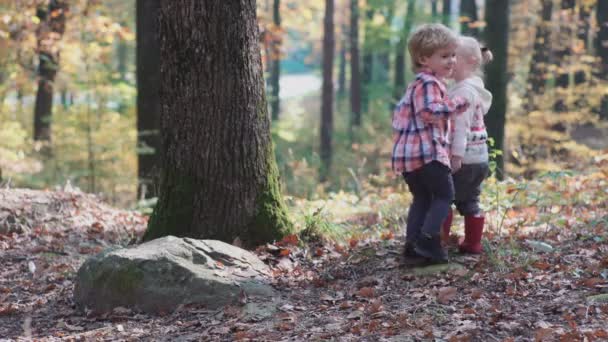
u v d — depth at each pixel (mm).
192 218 5723
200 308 4707
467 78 5035
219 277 4836
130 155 15117
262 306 4648
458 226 6441
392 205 7945
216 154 5672
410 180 4945
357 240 5922
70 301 5289
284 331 4207
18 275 6082
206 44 5578
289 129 28328
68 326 4707
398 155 4816
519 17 22438
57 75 16766
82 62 16578
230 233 5695
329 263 5395
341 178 16250
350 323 4230
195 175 5719
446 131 4855
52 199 8016
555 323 3967
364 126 28531
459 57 5008
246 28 5668
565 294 4406
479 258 5121
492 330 3912
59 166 15609
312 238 5902
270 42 14953
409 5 28062
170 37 5648
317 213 6094
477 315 4160
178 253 4914
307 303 4695
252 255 5270
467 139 4957
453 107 4633
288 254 5484
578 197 7445
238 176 5703
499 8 12562
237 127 5684
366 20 29125
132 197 15195
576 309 4125
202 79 5621
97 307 4906
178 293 4746
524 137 15922
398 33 28078
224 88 5633
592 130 18703
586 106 17609
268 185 5848
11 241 7039
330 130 24500
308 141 29641
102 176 14539
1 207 7527
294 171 11531
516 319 4062
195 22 5555
